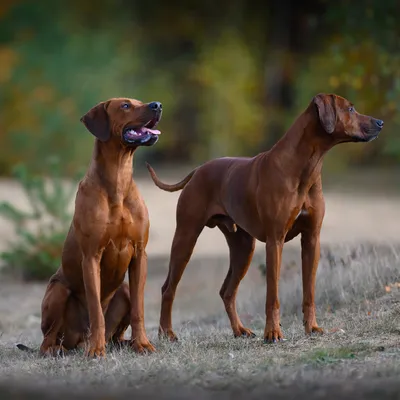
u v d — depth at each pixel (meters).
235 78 42.75
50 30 39.34
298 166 9.55
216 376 8.16
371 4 19.92
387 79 19.69
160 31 44.81
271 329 9.68
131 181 9.73
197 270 17.62
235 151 42.88
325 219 23.81
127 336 12.73
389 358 8.48
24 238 19.00
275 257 9.66
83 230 9.56
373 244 14.53
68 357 9.54
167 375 8.23
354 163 39.88
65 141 36.59
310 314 10.04
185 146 44.16
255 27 45.62
